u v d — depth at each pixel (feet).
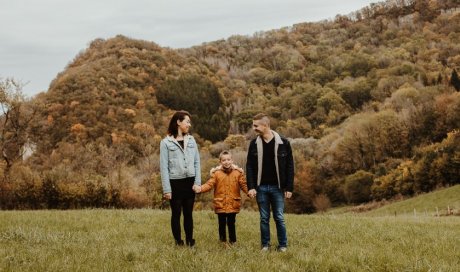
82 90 408.05
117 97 428.15
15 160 136.05
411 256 22.11
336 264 19.86
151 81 505.25
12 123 137.49
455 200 207.00
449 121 325.62
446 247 25.35
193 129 467.93
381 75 546.26
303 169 324.60
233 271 18.43
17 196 104.88
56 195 106.11
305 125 469.98
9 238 27.22
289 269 19.17
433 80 473.26
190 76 552.00
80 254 21.89
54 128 339.98
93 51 561.43
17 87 135.74
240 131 494.18
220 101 540.52
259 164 25.13
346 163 339.36
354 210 270.46
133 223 38.14
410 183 261.65
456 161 243.40
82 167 175.11
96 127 347.56
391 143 338.34
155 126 404.57
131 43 576.61
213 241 28.04
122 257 21.57
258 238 29.86
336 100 501.15
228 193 27.27
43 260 20.29
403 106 380.58
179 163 25.39
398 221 47.50
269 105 553.23
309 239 28.84
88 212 50.08
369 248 24.84
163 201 114.52
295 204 316.19
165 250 23.03
